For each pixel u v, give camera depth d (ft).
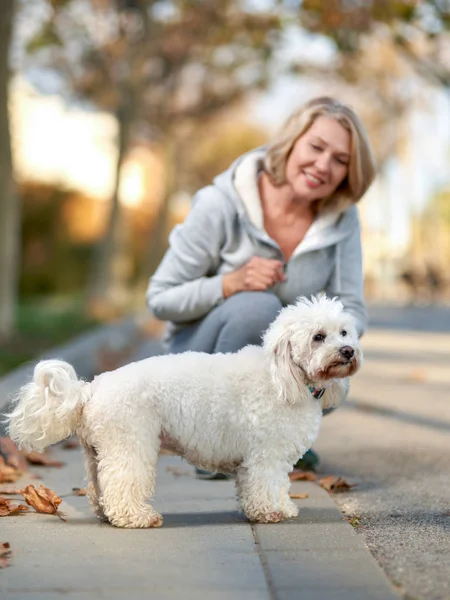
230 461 13.87
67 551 11.94
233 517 14.10
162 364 13.60
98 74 81.51
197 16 73.72
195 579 10.77
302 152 16.97
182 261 17.67
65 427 13.25
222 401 13.46
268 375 13.61
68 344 42.14
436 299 132.36
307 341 13.52
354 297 17.92
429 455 19.84
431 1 44.32
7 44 44.37
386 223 178.40
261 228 17.39
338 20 48.57
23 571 11.03
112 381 13.32
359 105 126.72
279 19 63.67
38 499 14.26
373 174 17.43
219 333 17.13
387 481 17.25
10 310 46.68
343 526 13.43
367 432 23.11
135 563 11.40
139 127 90.89
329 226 17.42
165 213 105.09
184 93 90.12
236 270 17.38
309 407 13.78
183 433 13.43
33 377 13.44
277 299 17.04
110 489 13.14
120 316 72.38
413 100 123.65
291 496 15.52
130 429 13.08
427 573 11.27
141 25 76.13
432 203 195.83
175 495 15.78
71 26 75.10
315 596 10.21
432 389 32.37
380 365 41.55
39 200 104.27
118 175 82.12
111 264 83.30
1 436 19.53
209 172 145.28
